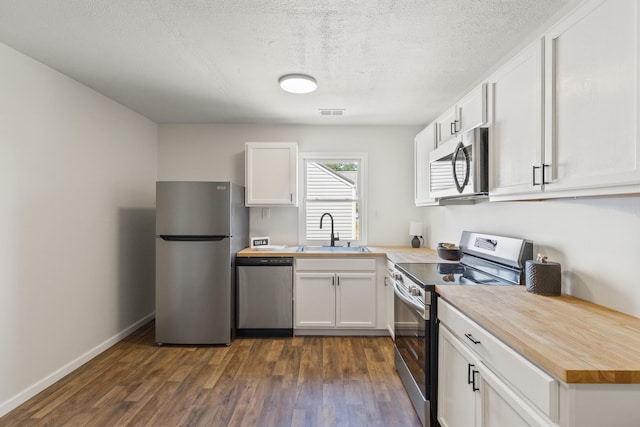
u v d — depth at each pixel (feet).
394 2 5.33
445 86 8.95
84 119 8.92
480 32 6.23
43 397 7.21
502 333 3.79
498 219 7.63
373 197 13.03
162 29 6.18
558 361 2.97
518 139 5.15
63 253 8.21
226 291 10.05
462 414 4.88
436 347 5.95
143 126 11.84
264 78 8.46
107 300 9.86
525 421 3.35
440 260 9.14
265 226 12.94
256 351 9.62
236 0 5.29
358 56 7.23
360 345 10.06
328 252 10.78
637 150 3.20
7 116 6.80
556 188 4.34
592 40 3.73
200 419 6.45
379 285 10.69
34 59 7.39
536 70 4.66
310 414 6.61
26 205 7.22
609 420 2.86
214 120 12.36
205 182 10.04
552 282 5.27
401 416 6.55
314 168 13.05
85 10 5.59
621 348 3.28
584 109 3.87
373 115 11.62
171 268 10.05
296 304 10.69
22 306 7.11
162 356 9.30
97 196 9.44
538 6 5.42
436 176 8.35
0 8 5.51
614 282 4.58
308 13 5.64
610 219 4.65
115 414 6.60
